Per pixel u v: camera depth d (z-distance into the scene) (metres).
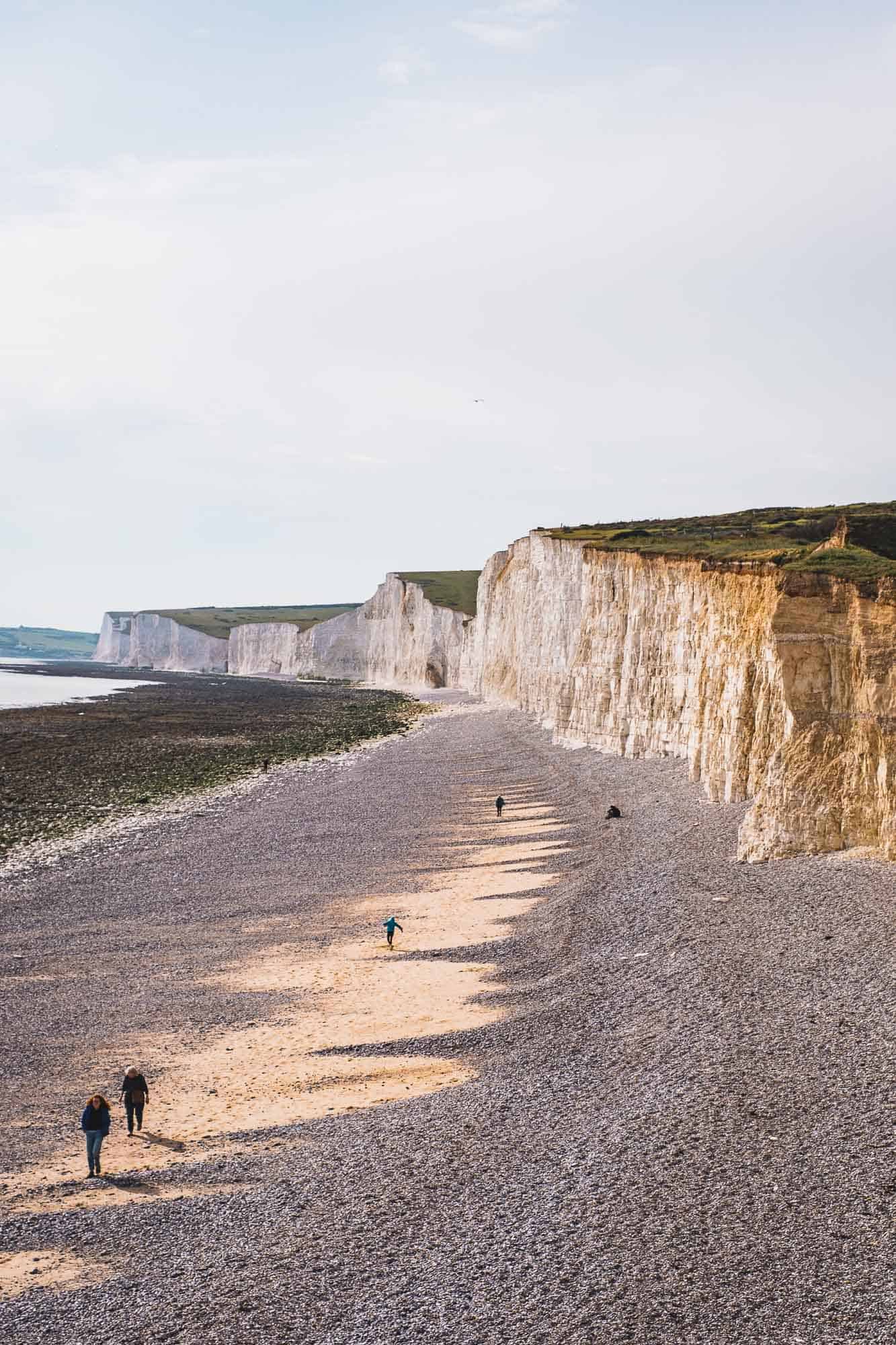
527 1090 21.42
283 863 49.34
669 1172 16.67
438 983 30.70
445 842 52.72
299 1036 26.95
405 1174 18.17
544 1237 15.46
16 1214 18.20
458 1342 13.42
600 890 36.69
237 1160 19.75
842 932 26.78
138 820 62.22
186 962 34.38
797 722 35.94
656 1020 23.62
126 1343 14.11
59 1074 25.19
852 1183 15.66
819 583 36.88
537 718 106.94
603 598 80.75
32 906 42.41
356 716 142.50
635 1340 13.01
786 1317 13.07
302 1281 15.16
